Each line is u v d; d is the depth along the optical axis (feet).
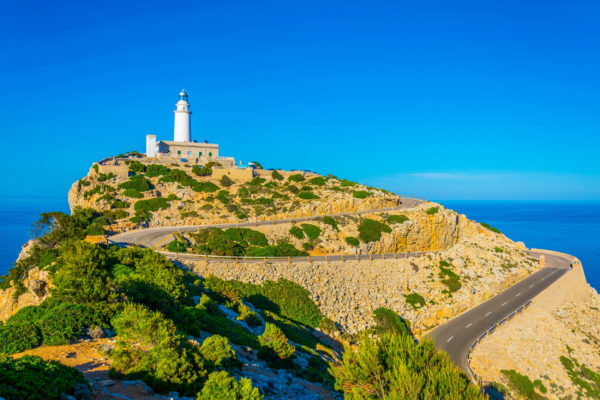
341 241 230.48
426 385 57.00
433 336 166.81
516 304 192.34
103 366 59.47
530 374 149.38
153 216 229.04
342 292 178.91
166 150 340.39
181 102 358.84
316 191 287.69
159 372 56.34
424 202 302.04
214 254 182.09
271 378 74.84
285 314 150.71
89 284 80.74
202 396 50.37
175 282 104.12
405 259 217.77
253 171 313.32
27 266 143.54
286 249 203.82
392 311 178.29
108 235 192.95
